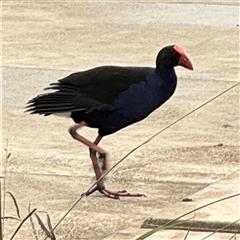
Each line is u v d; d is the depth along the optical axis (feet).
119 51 63.21
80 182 39.68
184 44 64.54
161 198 37.52
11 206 36.83
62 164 41.93
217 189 37.65
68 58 61.67
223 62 59.72
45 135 46.19
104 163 38.78
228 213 34.37
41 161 42.37
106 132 38.70
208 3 76.23
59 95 38.09
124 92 37.58
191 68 37.99
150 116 48.91
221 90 53.67
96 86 37.81
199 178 39.63
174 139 45.21
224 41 65.10
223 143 44.45
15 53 62.95
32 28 70.13
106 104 37.55
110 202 37.35
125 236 33.78
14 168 41.39
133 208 36.60
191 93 53.11
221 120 48.29
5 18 73.36
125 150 43.78
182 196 37.58
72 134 38.73
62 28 69.92
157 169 40.93
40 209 36.60
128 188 38.78
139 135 46.01
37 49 64.03
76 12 74.64
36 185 39.29
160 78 37.81
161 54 37.83
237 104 51.03
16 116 49.39
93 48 64.18
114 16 73.05
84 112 37.83
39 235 34.06
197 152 43.11
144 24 70.44
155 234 33.27
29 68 59.16
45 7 76.74
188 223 33.63
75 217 35.81
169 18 71.92
